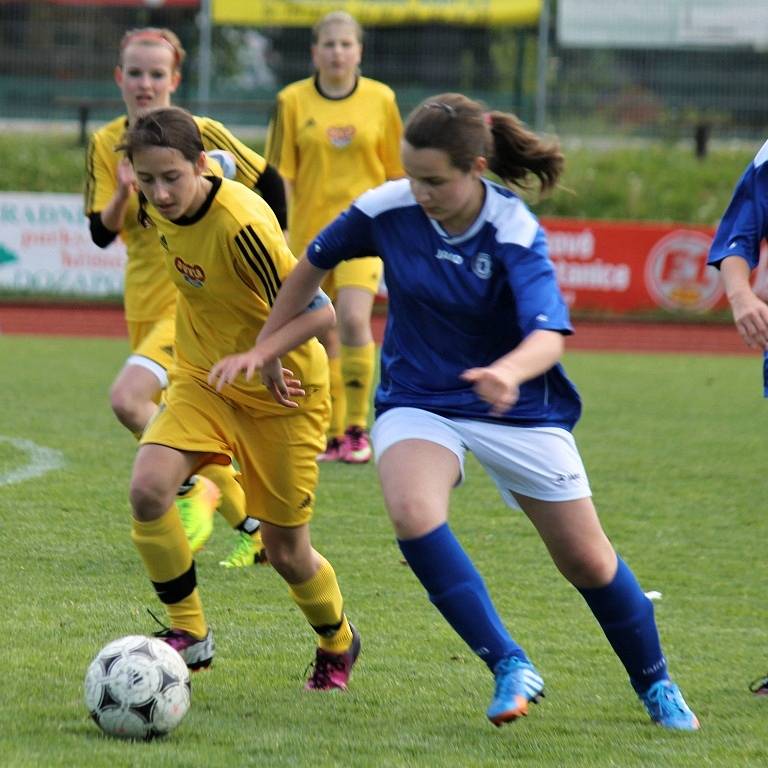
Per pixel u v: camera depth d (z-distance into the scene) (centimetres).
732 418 4103
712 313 6762
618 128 8106
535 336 1281
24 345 5512
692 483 3062
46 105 8075
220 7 7500
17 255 6550
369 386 3181
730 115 7988
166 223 1559
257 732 1369
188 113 1536
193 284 1570
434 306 1369
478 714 1474
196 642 1575
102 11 7962
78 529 2359
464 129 1287
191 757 1267
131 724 1309
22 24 7969
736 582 2195
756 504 2847
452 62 7694
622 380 5012
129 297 2300
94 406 3884
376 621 1869
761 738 1405
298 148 3244
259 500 1568
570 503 1380
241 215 1516
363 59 7700
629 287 6656
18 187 7731
